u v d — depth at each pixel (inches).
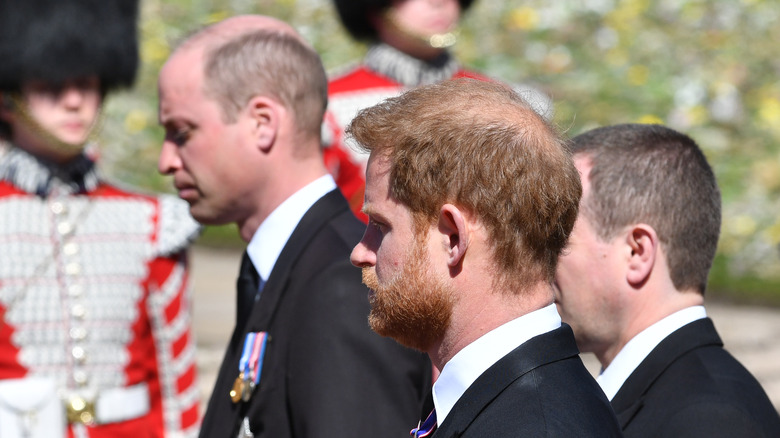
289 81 360.8
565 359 235.6
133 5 580.1
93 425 511.2
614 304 312.8
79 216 532.1
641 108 1125.1
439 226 237.0
